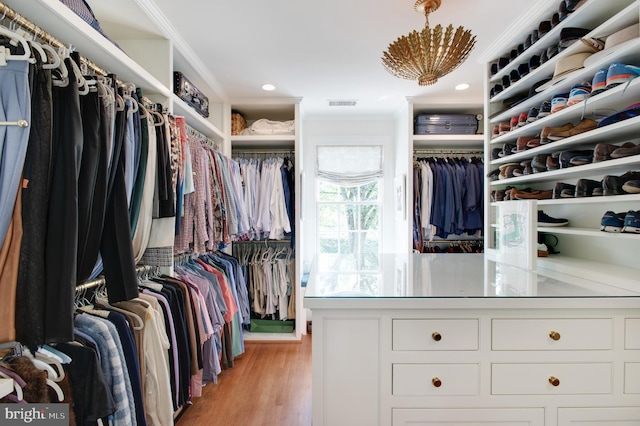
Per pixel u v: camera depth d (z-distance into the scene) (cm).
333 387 112
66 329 80
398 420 111
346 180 362
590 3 130
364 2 155
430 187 294
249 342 286
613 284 122
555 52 153
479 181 296
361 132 363
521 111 185
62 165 85
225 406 189
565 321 109
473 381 110
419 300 108
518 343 110
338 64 224
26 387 82
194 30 180
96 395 91
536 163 166
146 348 124
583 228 160
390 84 261
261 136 291
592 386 109
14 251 77
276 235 281
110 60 132
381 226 364
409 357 111
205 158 191
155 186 134
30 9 96
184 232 168
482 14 164
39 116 82
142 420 114
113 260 107
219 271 221
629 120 111
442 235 299
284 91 277
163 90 171
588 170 135
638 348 108
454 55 149
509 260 167
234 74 241
